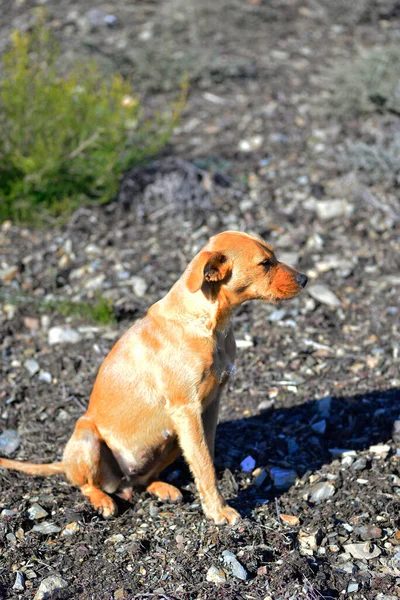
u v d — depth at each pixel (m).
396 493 2.79
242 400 3.09
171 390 2.74
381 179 3.86
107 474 2.82
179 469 2.93
